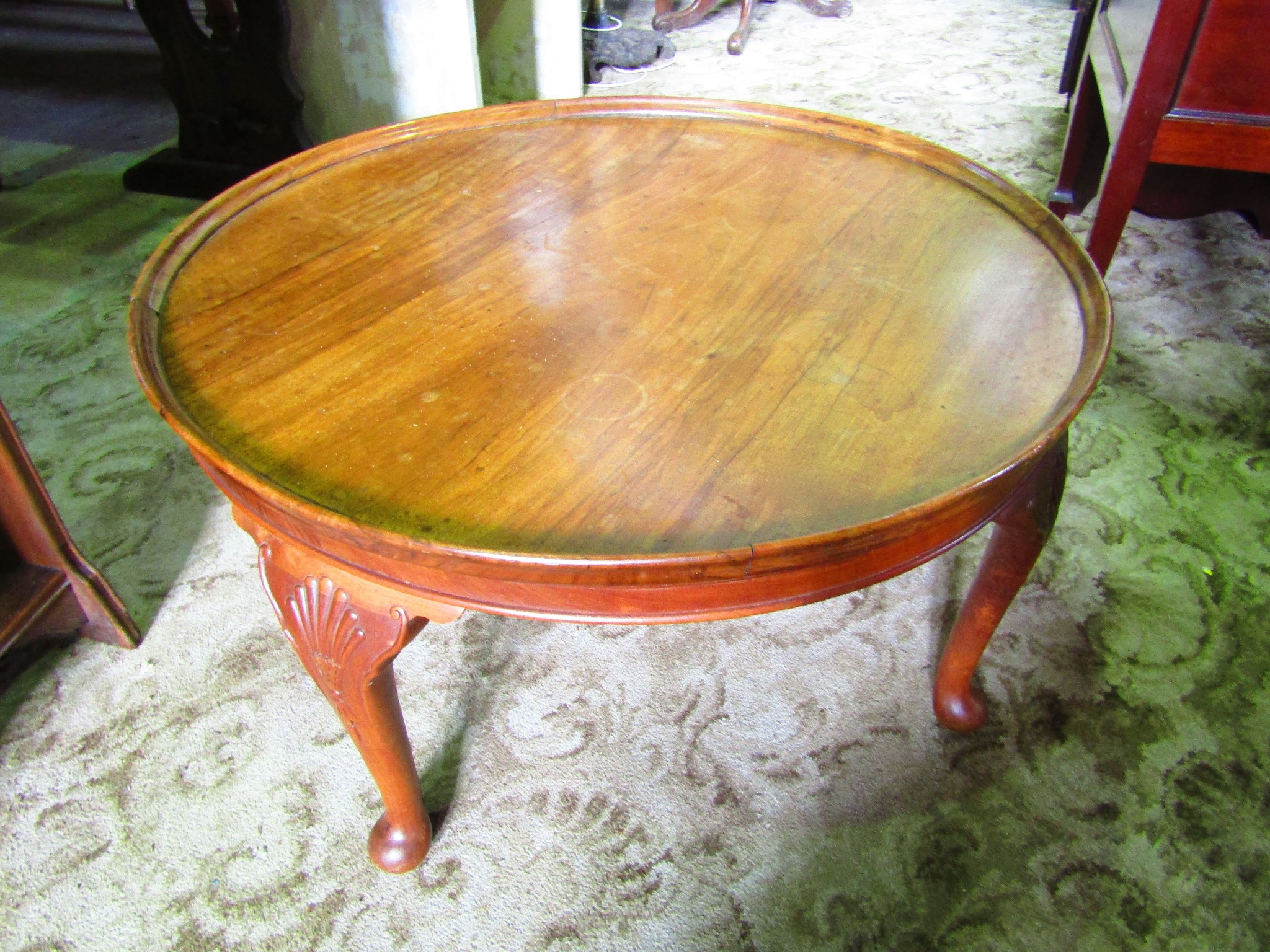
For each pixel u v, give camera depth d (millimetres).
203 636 1066
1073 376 703
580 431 650
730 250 872
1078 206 1827
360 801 910
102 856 861
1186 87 1123
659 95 1143
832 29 2844
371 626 644
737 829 892
